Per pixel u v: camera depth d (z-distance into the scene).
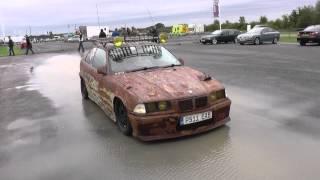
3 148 6.29
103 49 8.05
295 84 10.34
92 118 7.80
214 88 6.30
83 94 9.79
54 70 17.31
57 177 5.03
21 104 9.70
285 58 17.73
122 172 5.04
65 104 9.33
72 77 14.46
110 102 7.00
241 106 8.04
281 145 5.64
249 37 32.38
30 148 6.21
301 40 28.66
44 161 5.61
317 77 11.41
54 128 7.27
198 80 6.49
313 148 5.48
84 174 5.06
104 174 5.02
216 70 14.15
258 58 18.31
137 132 6.01
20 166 5.48
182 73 6.82
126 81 6.61
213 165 5.08
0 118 8.34
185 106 5.92
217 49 26.83
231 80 11.54
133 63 7.38
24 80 14.29
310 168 4.83
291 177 4.61
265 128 6.46
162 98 5.90
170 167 5.11
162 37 8.37
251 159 5.19
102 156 5.64
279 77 11.70
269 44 32.03
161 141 6.06
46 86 12.48
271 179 4.58
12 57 30.20
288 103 8.14
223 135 6.17
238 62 16.80
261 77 11.87
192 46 32.38
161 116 5.84
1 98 10.73
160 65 7.39
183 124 5.94
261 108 7.80
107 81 7.12
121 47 7.75
